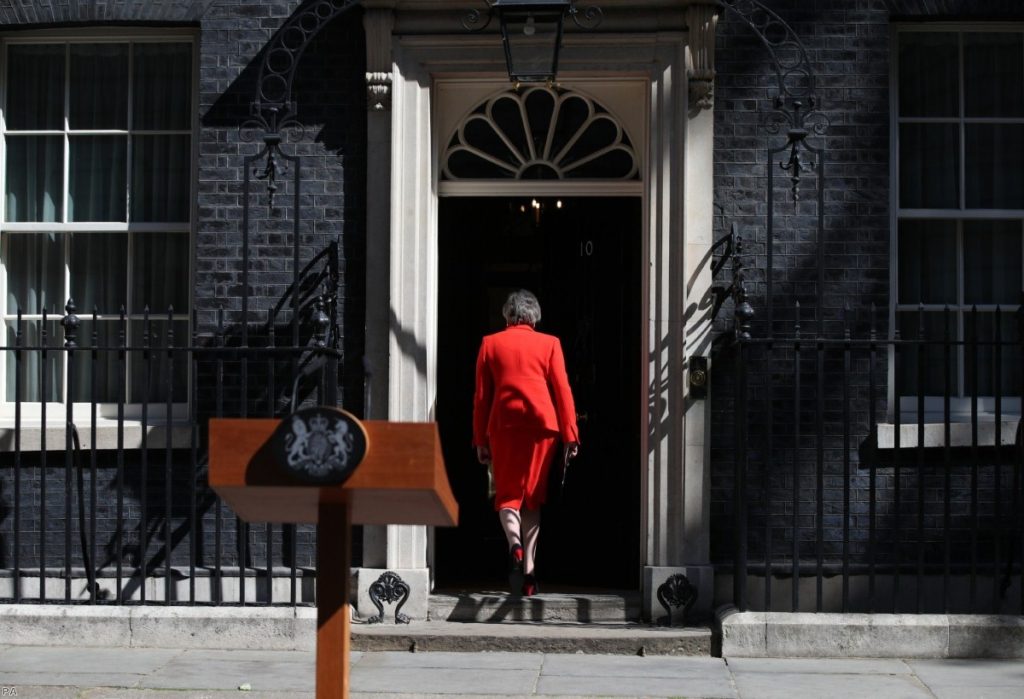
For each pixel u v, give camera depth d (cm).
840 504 743
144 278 797
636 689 616
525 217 823
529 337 725
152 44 804
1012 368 784
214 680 626
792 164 696
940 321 784
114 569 750
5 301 801
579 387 810
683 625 725
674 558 736
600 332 805
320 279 754
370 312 747
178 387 789
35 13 776
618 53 749
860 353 748
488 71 754
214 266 759
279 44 769
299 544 746
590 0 743
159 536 750
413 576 737
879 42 761
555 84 768
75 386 797
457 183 781
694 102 745
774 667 664
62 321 700
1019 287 788
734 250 717
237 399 752
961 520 745
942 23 782
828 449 745
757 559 744
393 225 745
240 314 757
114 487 756
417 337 746
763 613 694
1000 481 733
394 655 691
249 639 697
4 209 802
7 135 802
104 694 598
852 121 757
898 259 786
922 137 789
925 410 779
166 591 712
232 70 767
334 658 364
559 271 818
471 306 829
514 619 740
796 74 757
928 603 738
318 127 761
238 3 769
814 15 762
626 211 799
